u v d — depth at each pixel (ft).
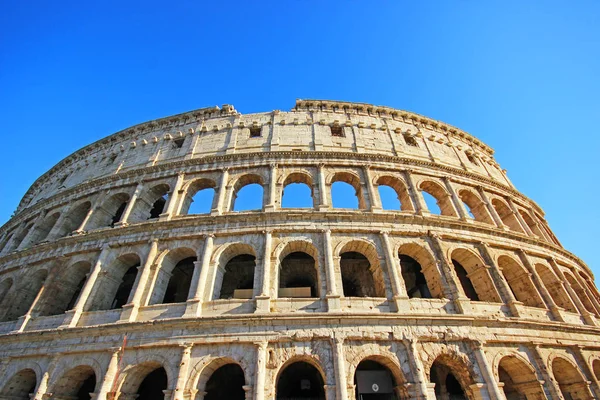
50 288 108.06
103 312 95.45
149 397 100.78
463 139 176.76
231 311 89.35
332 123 150.51
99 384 81.10
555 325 99.09
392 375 88.79
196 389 77.41
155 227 111.24
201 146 146.30
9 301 111.96
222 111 164.86
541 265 122.93
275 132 144.97
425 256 106.83
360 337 82.89
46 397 83.10
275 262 98.12
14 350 92.99
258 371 77.20
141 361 83.20
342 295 92.22
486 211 134.21
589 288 146.82
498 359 87.35
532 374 89.20
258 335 82.94
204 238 105.40
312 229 104.32
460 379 86.53
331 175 125.80
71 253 114.11
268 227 105.09
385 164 132.36
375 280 101.96
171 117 166.50
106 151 169.89
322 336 82.48
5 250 146.82
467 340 87.35
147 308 93.76
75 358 88.02
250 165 129.08
